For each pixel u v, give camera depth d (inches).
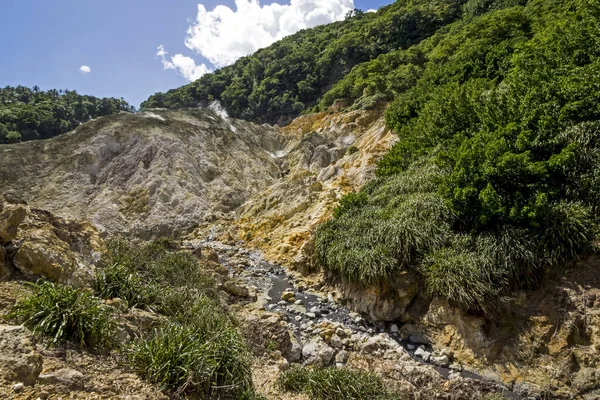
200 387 156.6
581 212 278.5
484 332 278.8
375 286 342.6
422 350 291.6
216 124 1196.5
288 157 1146.7
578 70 349.4
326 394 212.5
